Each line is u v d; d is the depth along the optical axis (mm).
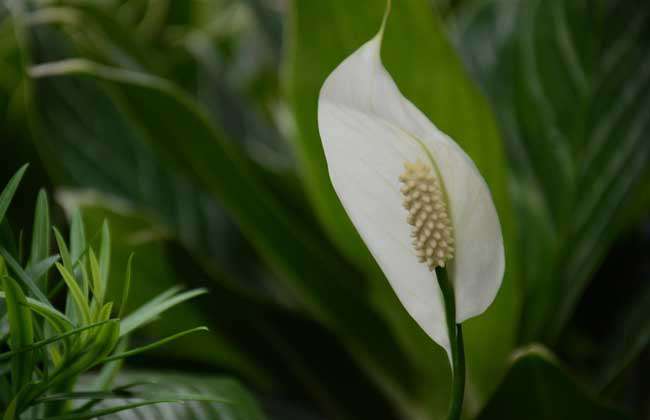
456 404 742
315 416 1142
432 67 981
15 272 755
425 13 970
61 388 781
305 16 993
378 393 1165
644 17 1335
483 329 1037
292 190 1346
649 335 1077
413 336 1106
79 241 792
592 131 1282
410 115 717
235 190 1107
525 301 1193
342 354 1176
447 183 741
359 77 722
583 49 1320
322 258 1117
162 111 1083
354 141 741
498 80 1364
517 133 1318
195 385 932
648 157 1222
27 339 741
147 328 1134
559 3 1343
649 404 1312
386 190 750
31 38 1340
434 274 751
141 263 1137
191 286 1143
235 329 1158
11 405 737
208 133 1077
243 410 928
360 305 1129
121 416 875
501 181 1002
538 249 1234
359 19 984
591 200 1239
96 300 754
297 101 1024
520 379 943
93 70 1047
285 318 1175
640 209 1223
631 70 1301
